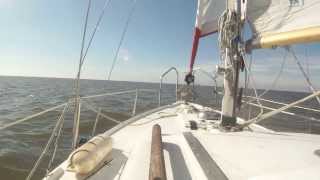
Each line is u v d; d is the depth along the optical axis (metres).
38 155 10.82
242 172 1.84
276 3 2.64
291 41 2.47
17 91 53.34
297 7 2.48
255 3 2.81
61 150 10.98
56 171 2.17
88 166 2.09
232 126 3.08
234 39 3.03
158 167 1.72
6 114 21.55
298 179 1.45
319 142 2.46
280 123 15.61
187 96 6.05
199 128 3.31
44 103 29.03
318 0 2.35
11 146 12.07
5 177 8.67
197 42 3.67
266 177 1.53
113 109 21.41
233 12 3.04
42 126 16.27
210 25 3.58
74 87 2.64
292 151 2.21
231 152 2.18
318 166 1.58
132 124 4.04
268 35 2.67
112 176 2.17
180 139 2.54
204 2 3.54
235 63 3.06
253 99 3.84
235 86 3.08
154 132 2.57
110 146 2.52
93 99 31.78
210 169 1.83
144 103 26.03
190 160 2.06
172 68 5.92
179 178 1.86
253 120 2.98
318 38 2.31
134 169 2.05
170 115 4.70
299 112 19.16
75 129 2.69
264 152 2.18
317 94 2.52
